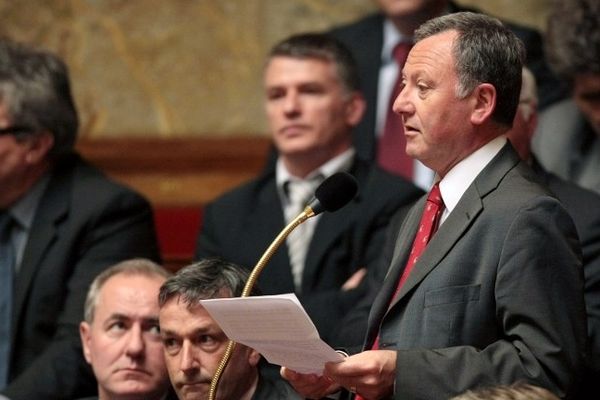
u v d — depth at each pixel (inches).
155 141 766.5
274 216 540.1
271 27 776.3
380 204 527.2
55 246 535.2
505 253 355.9
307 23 772.0
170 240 692.1
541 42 600.7
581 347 353.4
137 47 783.7
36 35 780.6
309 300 496.1
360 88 556.7
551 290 353.1
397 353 350.9
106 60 782.5
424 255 367.6
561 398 347.6
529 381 344.8
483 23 373.7
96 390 511.8
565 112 573.0
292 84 543.5
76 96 780.6
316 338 341.4
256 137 768.9
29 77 547.2
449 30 374.0
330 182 386.6
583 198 470.6
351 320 455.8
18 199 546.0
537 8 745.0
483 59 369.1
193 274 411.5
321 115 541.6
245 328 354.0
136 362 458.3
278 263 527.5
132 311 460.4
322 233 526.3
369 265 514.0
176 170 762.2
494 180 367.6
